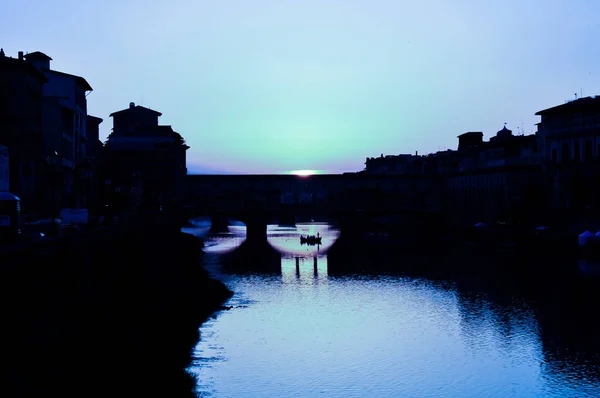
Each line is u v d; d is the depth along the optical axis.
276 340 66.38
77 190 123.81
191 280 94.25
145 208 181.88
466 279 105.44
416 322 74.94
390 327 72.62
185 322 69.94
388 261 134.38
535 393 51.56
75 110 127.69
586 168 158.75
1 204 61.25
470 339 67.00
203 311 78.50
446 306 83.75
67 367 40.38
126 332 54.62
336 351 62.66
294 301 88.69
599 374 55.97
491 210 197.75
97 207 141.75
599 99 159.00
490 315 77.62
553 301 84.62
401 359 60.22
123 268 72.12
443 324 73.69
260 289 99.56
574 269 110.56
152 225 117.25
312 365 57.91
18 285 42.25
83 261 59.16
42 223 78.44
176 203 195.00
